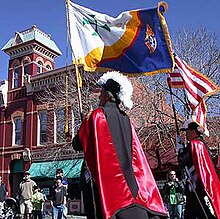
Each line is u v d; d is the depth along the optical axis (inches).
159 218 150.0
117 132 155.5
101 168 147.4
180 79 302.0
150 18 247.1
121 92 163.0
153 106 840.9
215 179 236.5
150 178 155.8
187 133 257.3
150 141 878.4
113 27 257.9
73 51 255.6
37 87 1150.3
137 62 253.8
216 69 864.3
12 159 1166.3
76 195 1000.9
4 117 1219.2
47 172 1061.8
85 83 919.0
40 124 1131.3
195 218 245.6
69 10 264.4
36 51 1224.2
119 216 142.8
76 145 161.9
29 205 619.8
